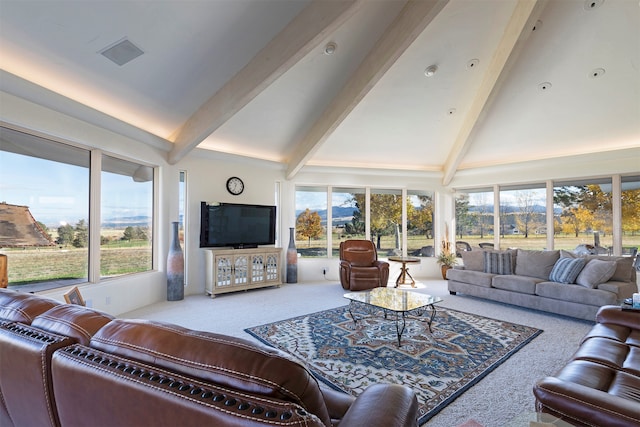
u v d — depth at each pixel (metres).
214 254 4.99
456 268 5.38
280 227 6.41
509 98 4.80
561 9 3.48
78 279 3.61
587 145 5.37
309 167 6.55
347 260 5.86
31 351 0.95
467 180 6.98
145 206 4.65
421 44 3.88
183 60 3.29
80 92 3.29
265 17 3.05
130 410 0.76
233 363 0.74
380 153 6.48
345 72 4.14
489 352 2.91
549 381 1.42
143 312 4.15
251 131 5.14
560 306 4.00
